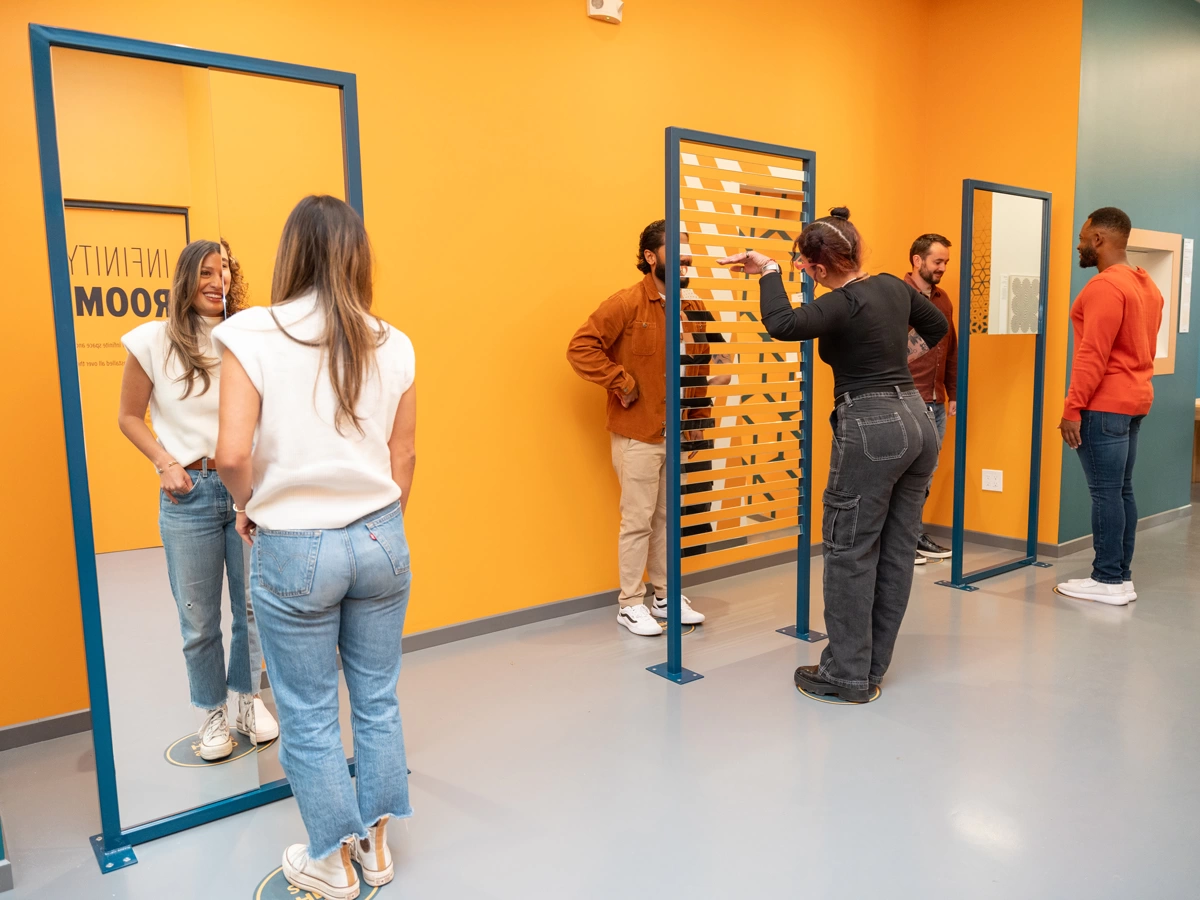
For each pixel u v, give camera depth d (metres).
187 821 2.03
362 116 2.87
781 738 2.44
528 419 3.38
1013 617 3.46
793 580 4.04
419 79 2.98
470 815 2.07
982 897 1.73
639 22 3.54
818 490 4.50
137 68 1.90
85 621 1.88
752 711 2.62
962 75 4.56
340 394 1.58
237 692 2.13
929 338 2.71
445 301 3.11
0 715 2.46
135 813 2.00
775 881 1.80
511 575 3.40
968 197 3.60
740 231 3.35
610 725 2.54
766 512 3.18
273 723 2.19
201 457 2.00
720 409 3.04
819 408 4.42
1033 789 2.14
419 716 2.62
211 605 2.06
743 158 3.93
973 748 2.36
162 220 1.94
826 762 2.30
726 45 3.84
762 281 2.53
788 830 1.99
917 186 4.75
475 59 3.10
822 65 4.21
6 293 2.36
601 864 1.87
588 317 3.51
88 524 1.86
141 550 1.95
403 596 1.74
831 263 2.46
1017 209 3.88
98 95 1.85
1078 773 2.22
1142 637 3.21
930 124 4.73
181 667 2.03
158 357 1.93
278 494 1.58
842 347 2.47
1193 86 4.88
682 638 3.28
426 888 1.80
